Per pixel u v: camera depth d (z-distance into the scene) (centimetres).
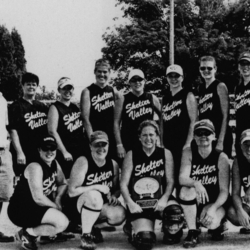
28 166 388
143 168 398
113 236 437
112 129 495
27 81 494
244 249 379
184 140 465
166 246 393
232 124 985
